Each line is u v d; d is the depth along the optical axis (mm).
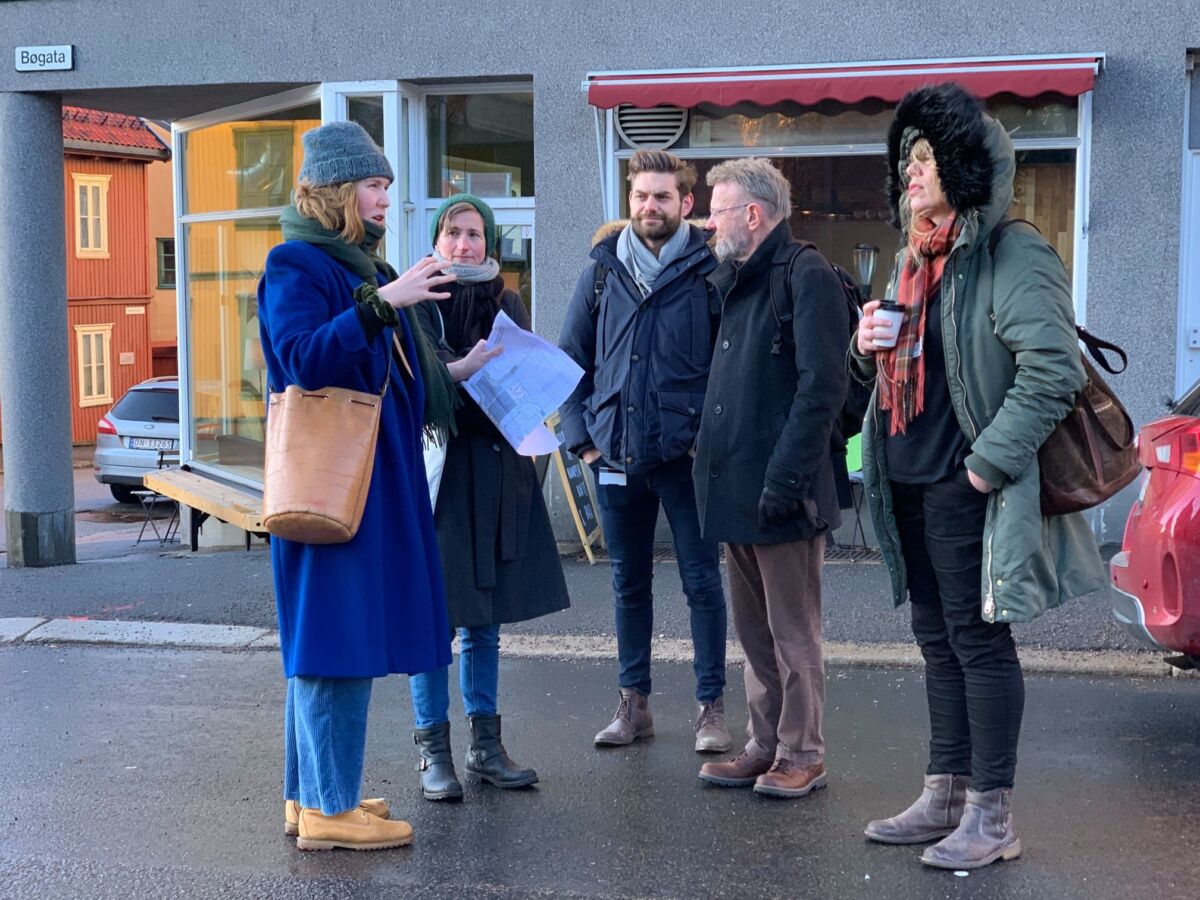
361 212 4305
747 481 4680
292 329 4102
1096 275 8461
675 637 7016
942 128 3926
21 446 9727
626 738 5422
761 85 8547
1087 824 4488
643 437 5168
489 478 4863
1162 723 5551
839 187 8953
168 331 35094
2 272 9742
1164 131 8320
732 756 5281
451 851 4383
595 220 9164
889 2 8570
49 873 4262
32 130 9773
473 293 5047
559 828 4566
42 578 8969
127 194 32344
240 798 4938
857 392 4848
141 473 17484
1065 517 4125
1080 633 6676
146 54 9703
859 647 6664
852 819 4578
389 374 4355
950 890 3984
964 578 4102
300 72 9531
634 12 8945
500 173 9711
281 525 4105
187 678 6637
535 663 6703
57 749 5531
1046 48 8414
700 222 5520
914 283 4090
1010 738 4160
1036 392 3834
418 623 4352
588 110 9102
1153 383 8453
